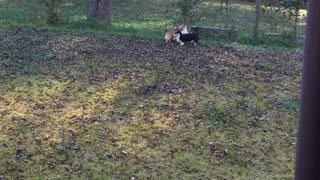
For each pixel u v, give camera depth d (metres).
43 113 5.83
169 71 7.80
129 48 9.20
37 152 4.82
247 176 4.62
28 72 7.35
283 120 6.10
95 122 5.66
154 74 7.59
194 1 11.44
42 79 7.07
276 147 5.32
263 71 8.25
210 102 6.52
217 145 5.27
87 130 5.43
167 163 4.79
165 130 5.57
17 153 4.77
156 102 6.42
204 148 5.18
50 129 5.39
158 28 12.13
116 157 4.84
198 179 4.49
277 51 9.88
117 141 5.21
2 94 6.38
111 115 5.91
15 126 5.39
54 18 11.28
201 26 11.30
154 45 9.61
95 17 11.61
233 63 8.60
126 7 15.95
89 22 11.35
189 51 9.25
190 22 11.37
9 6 14.23
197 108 6.27
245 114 6.20
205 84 7.28
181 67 8.08
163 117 5.93
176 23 11.61
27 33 9.99
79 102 6.27
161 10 15.59
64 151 4.88
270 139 5.52
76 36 9.96
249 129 5.77
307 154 1.67
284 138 5.57
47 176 4.38
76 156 4.80
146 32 11.24
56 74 7.34
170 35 9.84
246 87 7.30
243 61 8.78
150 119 5.85
